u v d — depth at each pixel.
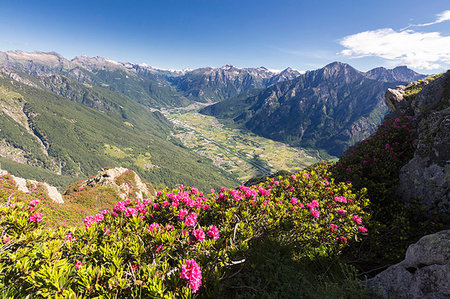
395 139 11.28
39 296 3.25
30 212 4.80
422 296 3.65
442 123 7.65
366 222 6.46
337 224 6.24
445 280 3.48
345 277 4.60
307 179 8.63
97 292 3.17
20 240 3.84
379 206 7.90
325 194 7.73
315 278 4.70
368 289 4.31
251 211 5.98
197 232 4.19
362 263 5.68
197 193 7.57
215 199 6.80
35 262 3.48
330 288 4.11
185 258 4.11
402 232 6.12
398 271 4.27
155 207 5.82
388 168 9.42
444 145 7.25
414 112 13.15
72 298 2.87
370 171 9.94
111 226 4.93
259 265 4.57
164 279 3.41
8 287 3.24
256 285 4.16
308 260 5.45
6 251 3.69
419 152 8.17
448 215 6.38
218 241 4.18
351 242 6.13
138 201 6.36
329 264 5.24
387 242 6.02
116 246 3.80
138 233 4.34
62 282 3.05
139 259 3.71
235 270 4.43
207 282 3.62
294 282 4.30
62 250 3.92
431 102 11.66
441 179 6.90
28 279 3.08
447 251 3.64
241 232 5.15
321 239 5.70
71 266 3.56
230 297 4.00
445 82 11.41
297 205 6.58
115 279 3.28
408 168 8.39
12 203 4.77
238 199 6.12
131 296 3.21
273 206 6.14
